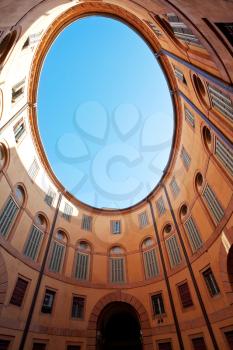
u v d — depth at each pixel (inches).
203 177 576.7
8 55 420.5
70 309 600.1
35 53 627.5
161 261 675.4
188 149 665.0
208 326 480.7
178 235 650.8
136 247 760.3
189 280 569.0
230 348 431.5
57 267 641.0
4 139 552.7
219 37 228.5
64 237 722.8
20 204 598.2
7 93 529.7
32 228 616.7
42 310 550.6
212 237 522.0
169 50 590.2
